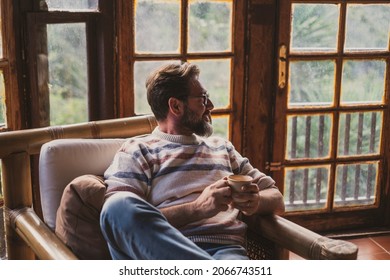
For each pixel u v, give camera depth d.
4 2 2.20
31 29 2.27
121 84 2.63
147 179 1.73
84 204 1.62
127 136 2.05
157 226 1.48
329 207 3.21
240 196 1.63
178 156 1.77
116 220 1.49
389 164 3.24
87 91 2.60
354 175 3.44
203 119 1.84
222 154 1.87
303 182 3.41
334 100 3.05
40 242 1.59
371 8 3.04
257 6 2.80
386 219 3.32
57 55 2.46
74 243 1.62
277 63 2.89
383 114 3.16
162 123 1.86
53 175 1.78
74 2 2.49
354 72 3.10
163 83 1.80
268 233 1.74
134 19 2.60
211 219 1.75
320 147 3.46
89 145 1.86
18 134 1.85
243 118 2.91
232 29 2.80
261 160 3.00
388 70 3.11
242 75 2.86
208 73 2.85
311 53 2.95
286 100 2.96
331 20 2.98
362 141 3.44
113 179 1.68
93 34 2.56
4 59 2.24
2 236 2.46
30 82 2.30
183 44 2.72
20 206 1.85
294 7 2.92
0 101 2.29
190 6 2.72
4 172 1.84
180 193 1.74
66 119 2.56
